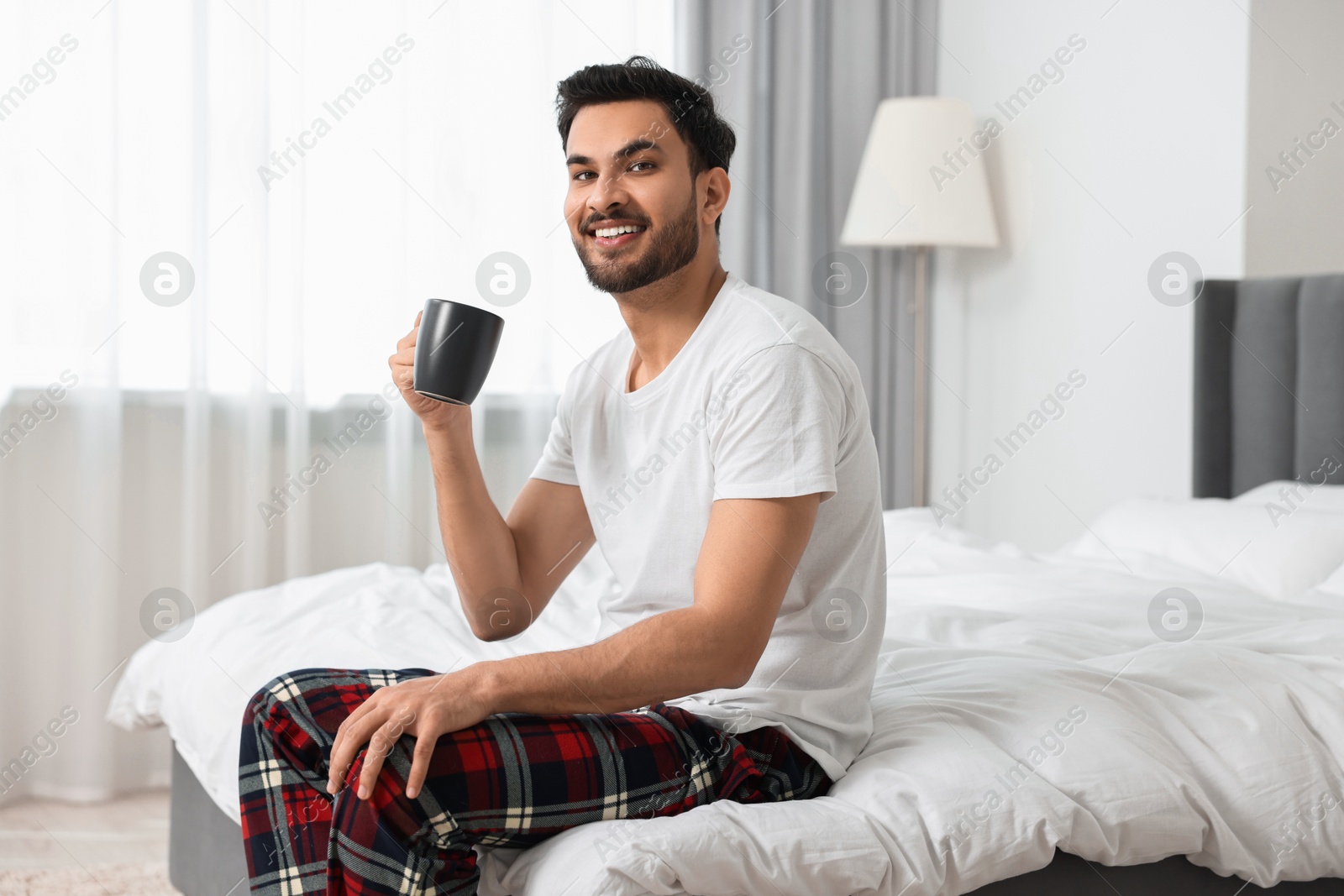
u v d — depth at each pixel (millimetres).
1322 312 2541
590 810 1009
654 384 1179
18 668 2668
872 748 1183
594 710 999
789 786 1093
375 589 2021
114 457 2730
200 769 1561
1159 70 2869
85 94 2705
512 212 3217
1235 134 2682
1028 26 3295
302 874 1011
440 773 945
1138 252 2953
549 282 3252
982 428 3504
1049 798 1089
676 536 1148
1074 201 3145
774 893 977
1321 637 1493
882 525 1215
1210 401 2734
